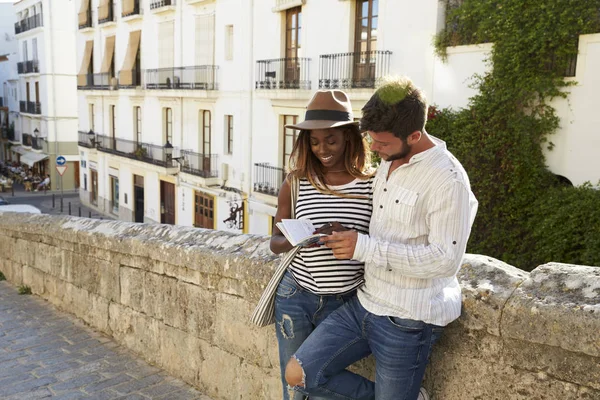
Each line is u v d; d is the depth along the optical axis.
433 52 12.66
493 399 2.36
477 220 11.71
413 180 2.04
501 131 11.23
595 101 10.17
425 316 2.10
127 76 26.84
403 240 2.09
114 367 4.47
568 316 2.12
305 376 2.27
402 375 2.17
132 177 27.91
